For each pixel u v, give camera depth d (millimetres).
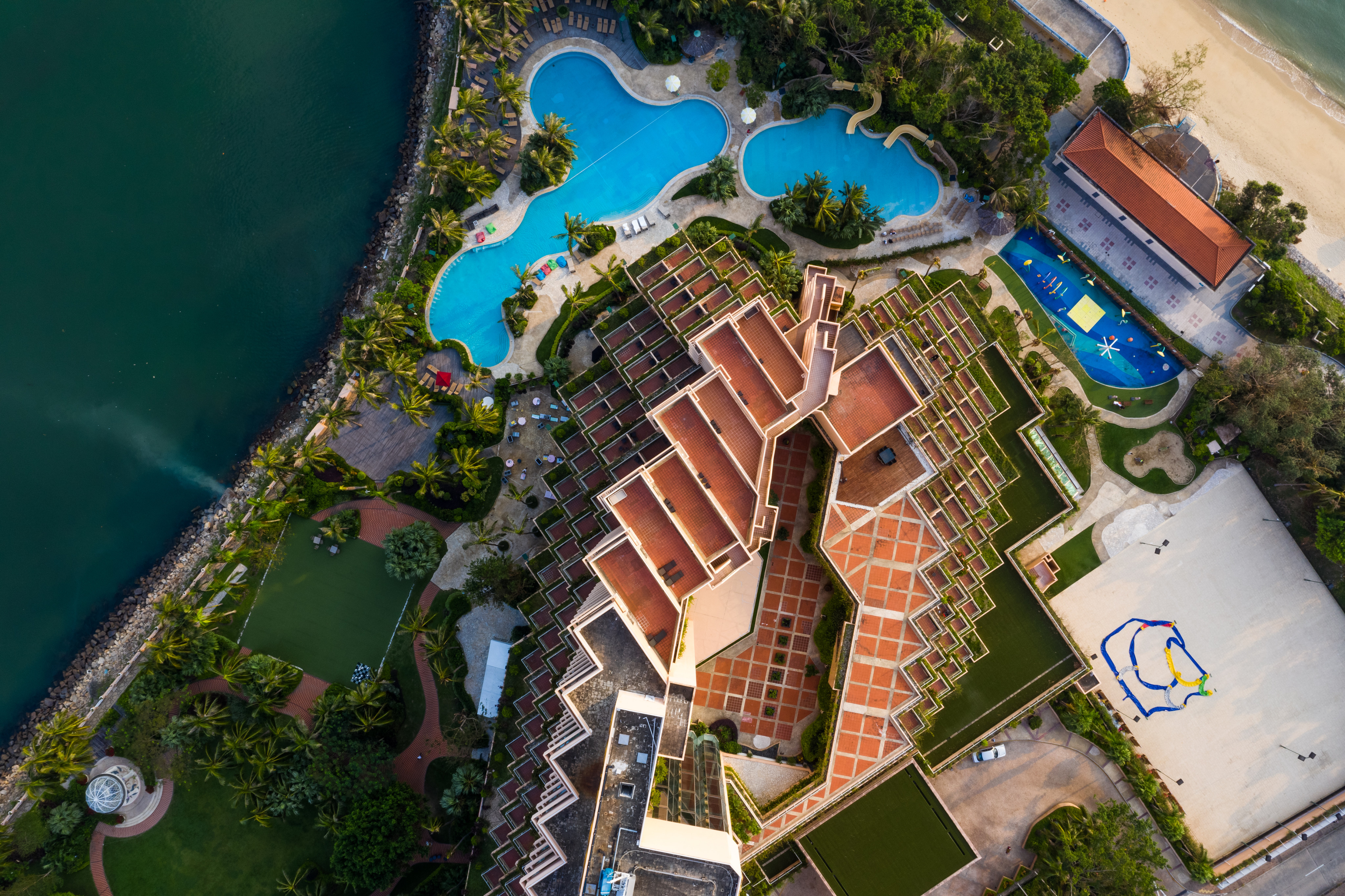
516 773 70938
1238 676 83312
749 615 79375
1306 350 79125
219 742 77812
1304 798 82562
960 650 77938
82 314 84938
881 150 83500
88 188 85438
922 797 75562
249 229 85812
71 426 84375
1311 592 83375
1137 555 83812
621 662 61375
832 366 68062
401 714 79375
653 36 80250
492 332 82562
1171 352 84062
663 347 74250
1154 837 81250
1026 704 78375
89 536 83688
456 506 80625
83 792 78188
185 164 86000
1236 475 84062
